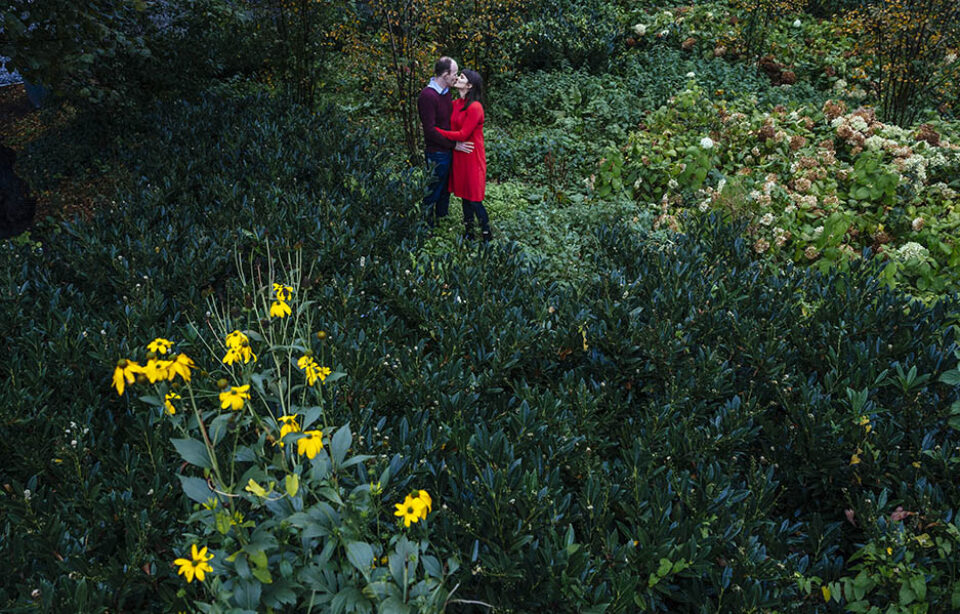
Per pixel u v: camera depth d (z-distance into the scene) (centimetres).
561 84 881
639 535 219
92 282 393
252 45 855
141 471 252
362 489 189
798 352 354
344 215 473
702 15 1030
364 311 375
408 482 243
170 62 778
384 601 171
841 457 281
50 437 275
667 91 845
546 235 567
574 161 732
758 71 949
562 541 217
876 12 814
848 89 902
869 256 422
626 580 203
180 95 788
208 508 183
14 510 227
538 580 208
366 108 853
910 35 792
